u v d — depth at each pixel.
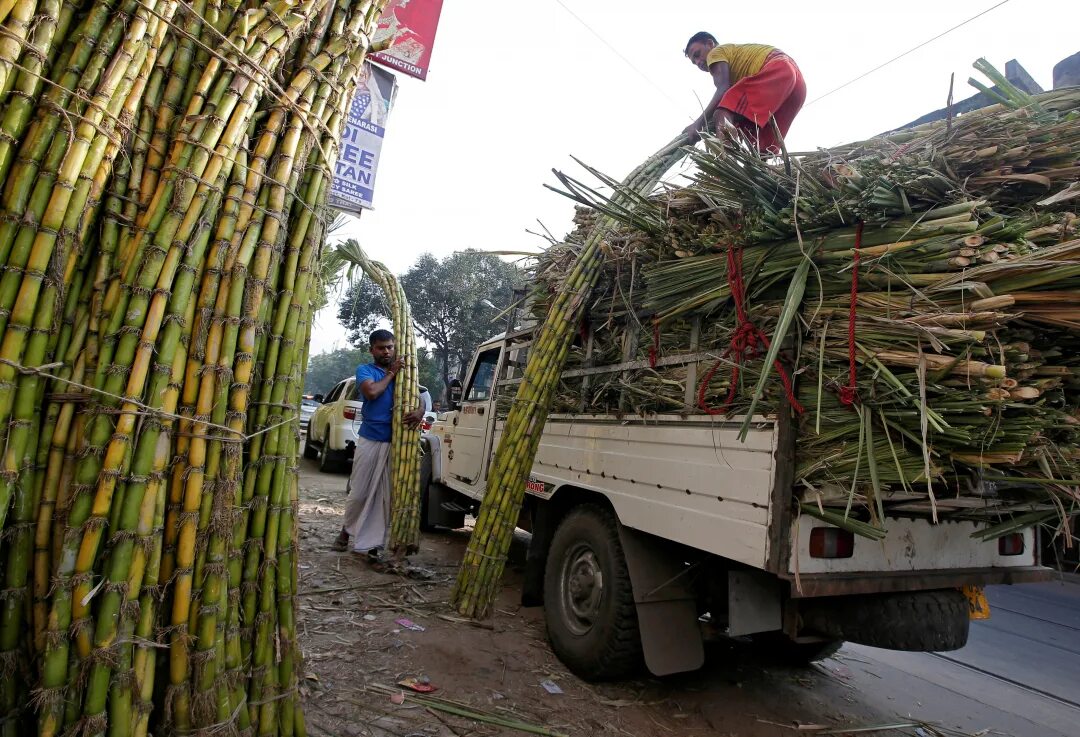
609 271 3.90
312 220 1.89
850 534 2.48
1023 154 2.29
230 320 1.64
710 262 2.96
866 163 2.47
